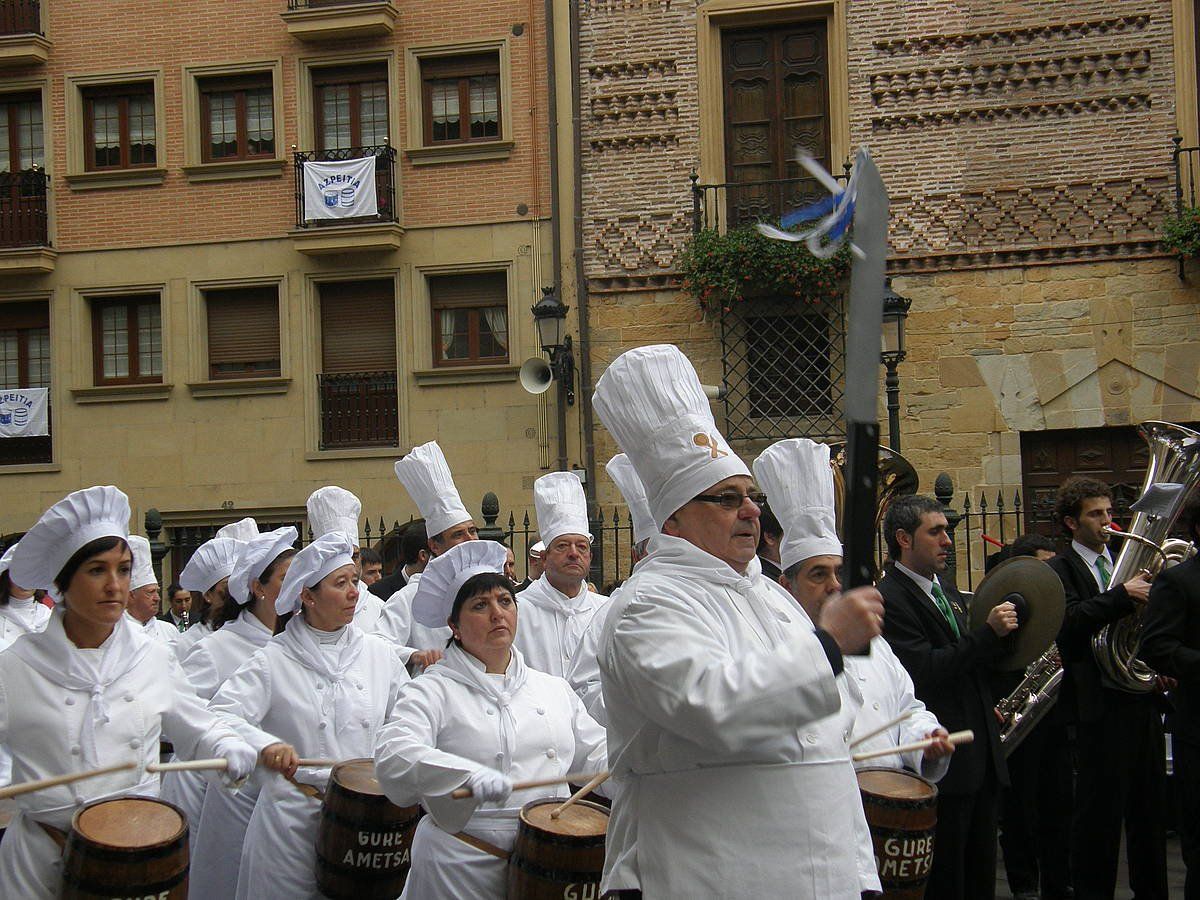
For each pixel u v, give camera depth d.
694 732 3.21
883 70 17.95
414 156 19.55
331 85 20.11
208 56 20.20
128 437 20.16
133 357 20.55
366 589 8.61
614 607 3.52
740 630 3.47
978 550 17.52
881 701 5.80
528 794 5.37
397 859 5.46
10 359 20.88
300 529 19.64
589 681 6.33
